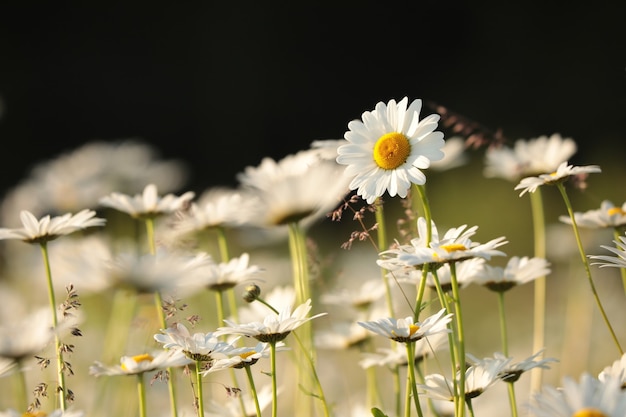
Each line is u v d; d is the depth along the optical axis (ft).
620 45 17.43
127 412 4.77
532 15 18.69
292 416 5.04
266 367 5.07
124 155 8.87
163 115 21.03
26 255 7.04
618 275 6.50
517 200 10.73
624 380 3.88
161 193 8.80
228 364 4.00
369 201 4.04
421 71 20.53
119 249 5.95
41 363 4.10
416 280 4.23
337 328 4.74
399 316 5.03
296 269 4.71
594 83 17.48
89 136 20.36
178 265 4.41
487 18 19.33
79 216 4.30
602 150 14.28
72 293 4.09
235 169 20.40
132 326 4.50
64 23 20.84
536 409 3.61
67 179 7.77
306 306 4.01
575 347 5.61
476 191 11.25
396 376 4.37
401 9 20.61
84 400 4.99
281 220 4.67
